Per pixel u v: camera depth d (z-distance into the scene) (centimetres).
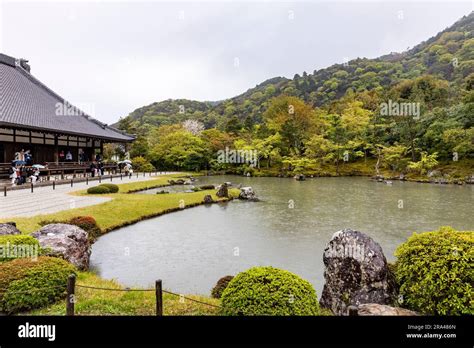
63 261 652
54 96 3497
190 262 1004
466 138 3800
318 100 9288
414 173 4122
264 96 10450
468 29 10850
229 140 5841
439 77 7300
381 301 548
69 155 3195
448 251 502
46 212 1408
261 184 3619
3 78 2972
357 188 3133
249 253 1091
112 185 2358
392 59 11869
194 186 3288
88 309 571
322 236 1321
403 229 1439
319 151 5131
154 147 5994
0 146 2456
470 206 2038
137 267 956
